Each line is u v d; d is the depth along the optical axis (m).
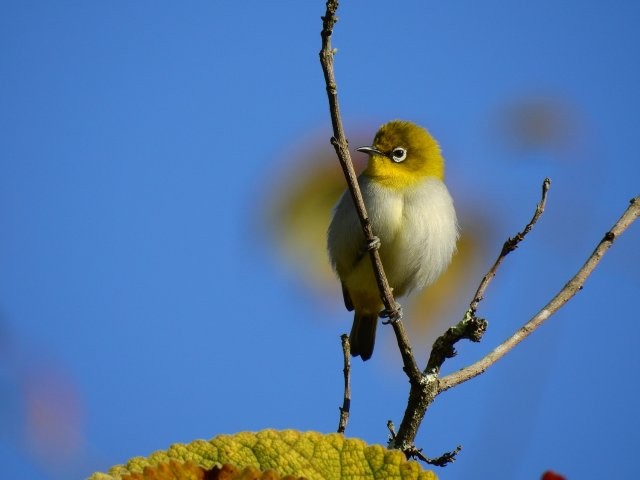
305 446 4.18
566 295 7.01
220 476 3.67
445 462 6.96
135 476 3.64
